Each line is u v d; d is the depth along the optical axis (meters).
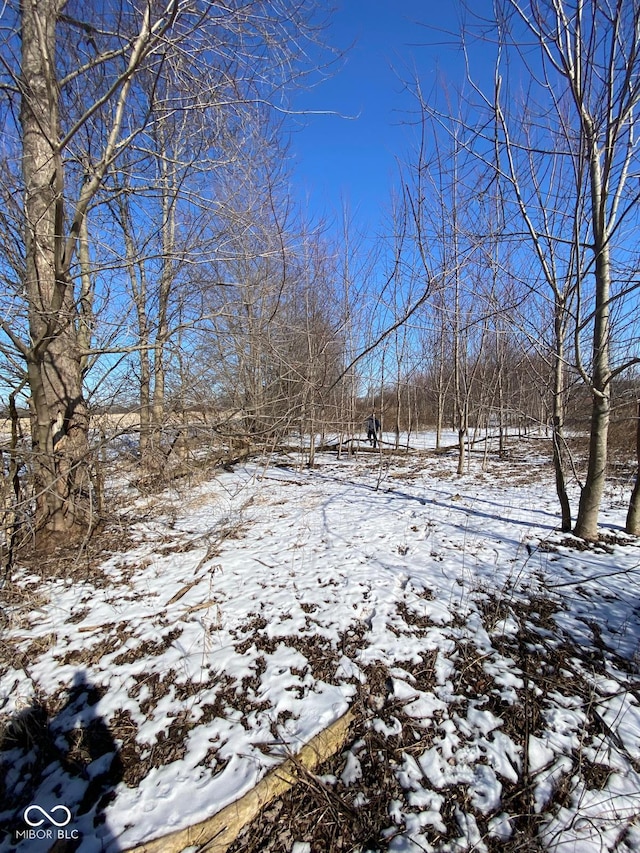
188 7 3.80
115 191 5.45
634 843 1.92
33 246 4.45
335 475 9.98
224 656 3.04
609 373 4.67
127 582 4.14
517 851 1.89
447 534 5.37
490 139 4.72
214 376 7.43
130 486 6.76
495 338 10.58
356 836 1.99
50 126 4.17
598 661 2.99
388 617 3.47
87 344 5.56
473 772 2.25
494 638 3.23
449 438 19.59
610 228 4.46
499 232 5.37
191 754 2.34
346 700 2.66
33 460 4.55
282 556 4.69
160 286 6.28
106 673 2.93
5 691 2.79
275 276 8.56
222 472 10.12
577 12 3.99
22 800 2.19
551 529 5.51
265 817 2.08
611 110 4.03
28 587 4.04
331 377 12.31
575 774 2.22
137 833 1.96
